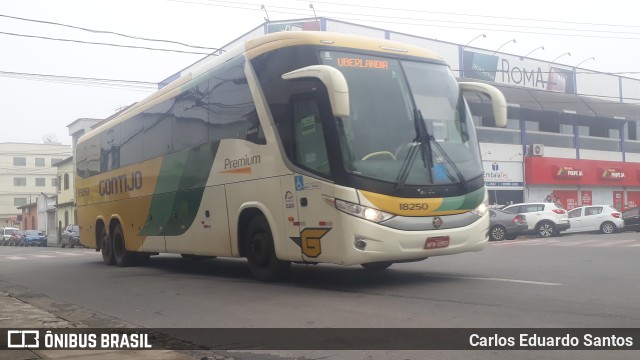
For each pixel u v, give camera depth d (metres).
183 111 12.26
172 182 12.59
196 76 11.88
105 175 16.39
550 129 35.22
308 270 11.59
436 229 8.48
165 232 12.94
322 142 8.45
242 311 7.73
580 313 6.70
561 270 10.68
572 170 34.19
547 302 7.39
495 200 32.31
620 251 14.92
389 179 8.28
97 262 18.23
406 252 8.25
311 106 8.70
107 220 16.31
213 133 11.04
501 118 9.32
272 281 9.97
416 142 8.70
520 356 5.16
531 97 32.12
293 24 28.06
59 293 10.91
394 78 9.00
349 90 8.55
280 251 9.26
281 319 7.08
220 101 10.84
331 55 8.76
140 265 15.56
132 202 14.67
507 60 33.97
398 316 6.85
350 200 8.10
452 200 8.66
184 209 12.07
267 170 9.47
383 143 8.48
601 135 37.75
